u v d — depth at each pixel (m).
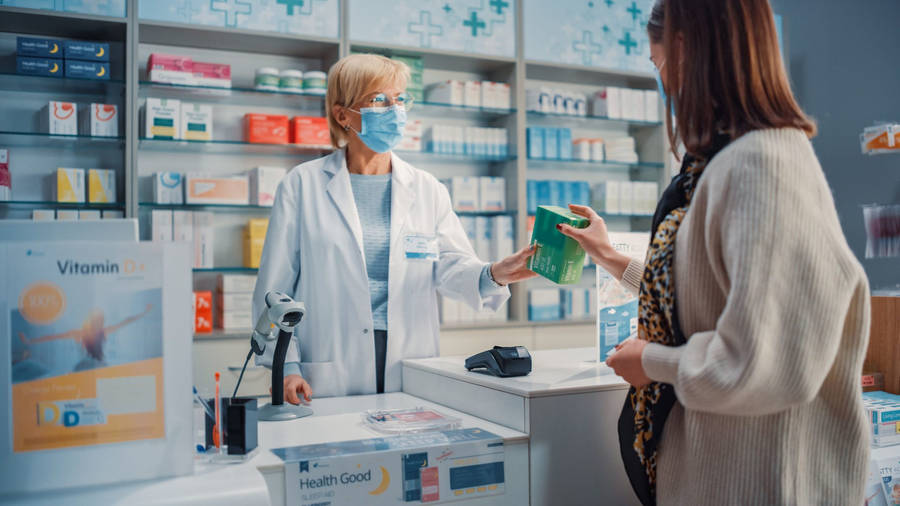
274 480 1.04
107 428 0.94
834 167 3.95
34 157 3.24
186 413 0.98
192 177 3.29
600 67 4.17
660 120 4.34
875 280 3.68
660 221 1.08
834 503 0.92
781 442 0.90
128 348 0.95
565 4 4.11
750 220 0.84
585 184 4.21
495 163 4.15
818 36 4.04
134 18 3.13
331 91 1.96
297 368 1.71
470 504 1.17
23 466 0.91
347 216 1.92
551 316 4.02
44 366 0.92
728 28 0.93
